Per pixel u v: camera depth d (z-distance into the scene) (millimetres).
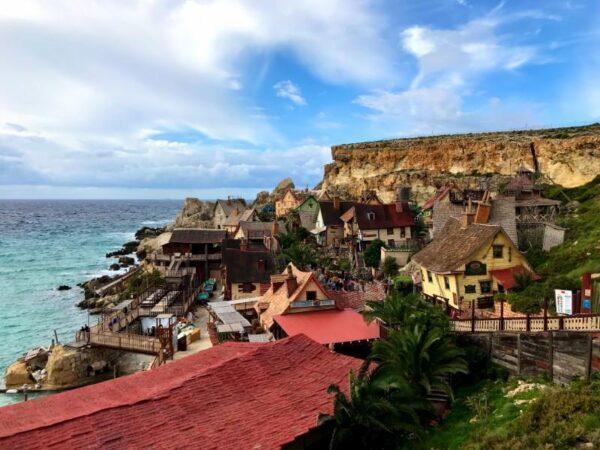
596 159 86750
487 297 38594
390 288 49531
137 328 51781
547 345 23812
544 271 45062
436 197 79125
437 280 42031
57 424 15547
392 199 117750
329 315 37938
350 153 142500
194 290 63781
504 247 39312
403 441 20203
